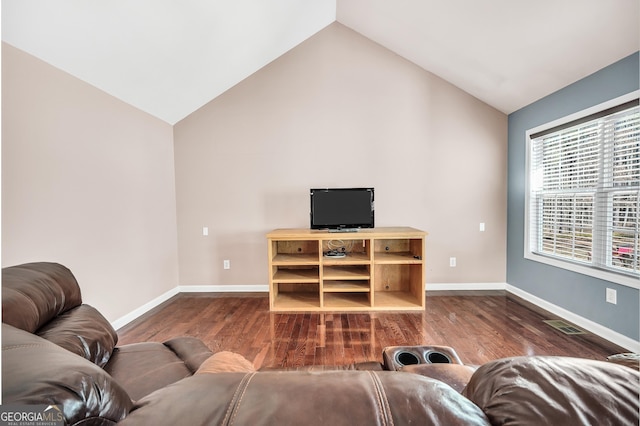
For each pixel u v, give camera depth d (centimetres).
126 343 254
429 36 315
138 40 237
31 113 202
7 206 189
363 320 297
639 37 208
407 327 279
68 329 128
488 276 384
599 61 240
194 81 330
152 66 272
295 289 381
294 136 383
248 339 258
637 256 227
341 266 369
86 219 248
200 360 144
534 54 267
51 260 217
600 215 256
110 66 246
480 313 309
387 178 382
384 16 321
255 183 386
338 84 379
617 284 236
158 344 162
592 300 260
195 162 387
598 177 256
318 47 378
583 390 49
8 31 182
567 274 287
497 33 266
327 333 268
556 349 233
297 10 310
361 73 378
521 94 327
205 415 48
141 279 319
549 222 316
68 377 63
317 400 50
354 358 226
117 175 285
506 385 54
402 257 336
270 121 383
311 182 384
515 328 272
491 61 303
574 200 283
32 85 203
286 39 352
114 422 67
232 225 389
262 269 389
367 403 50
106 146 271
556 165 305
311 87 380
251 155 385
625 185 236
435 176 381
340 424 47
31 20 181
